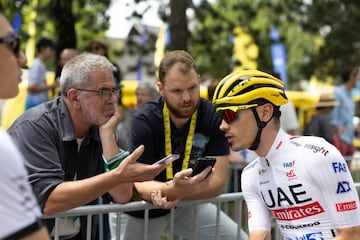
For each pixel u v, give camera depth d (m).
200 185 2.78
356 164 6.02
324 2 10.88
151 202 2.88
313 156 2.14
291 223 2.27
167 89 2.98
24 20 8.06
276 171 2.26
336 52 12.05
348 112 6.76
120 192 2.82
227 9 11.16
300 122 10.22
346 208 2.11
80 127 2.70
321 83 13.75
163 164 2.47
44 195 2.45
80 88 2.59
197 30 9.26
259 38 11.30
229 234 3.33
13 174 1.30
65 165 2.67
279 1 10.71
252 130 2.25
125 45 9.12
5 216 1.28
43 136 2.55
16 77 1.55
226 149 3.19
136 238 3.36
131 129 3.18
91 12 8.12
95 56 2.66
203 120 3.17
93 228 3.03
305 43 15.29
